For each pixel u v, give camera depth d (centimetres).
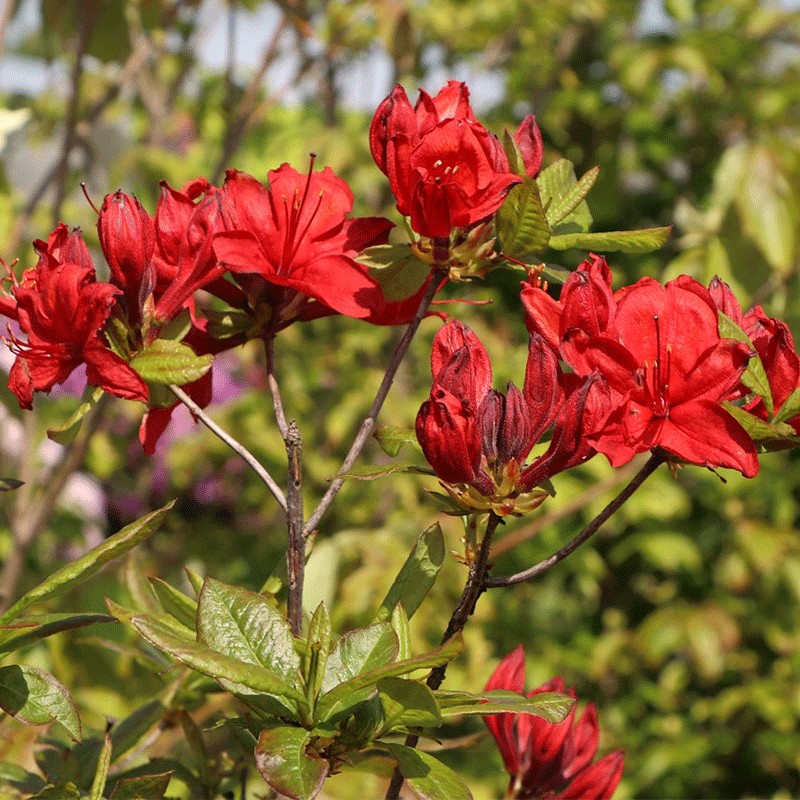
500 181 72
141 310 71
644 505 175
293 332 195
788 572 187
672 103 201
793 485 198
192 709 83
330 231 74
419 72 196
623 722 198
